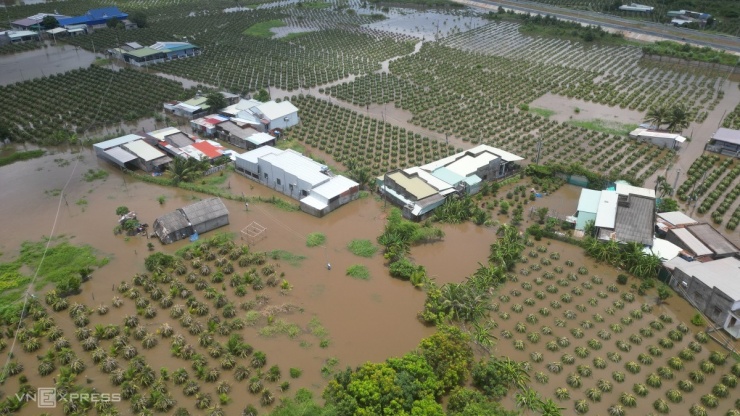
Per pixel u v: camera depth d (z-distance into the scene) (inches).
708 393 2117.4
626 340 2402.8
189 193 3641.7
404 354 2274.9
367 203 3523.6
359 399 1892.2
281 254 2955.2
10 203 3496.6
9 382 2159.2
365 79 5836.6
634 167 3917.3
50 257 2910.9
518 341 2356.1
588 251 2947.8
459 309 2464.3
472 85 5669.3
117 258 2925.7
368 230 3221.0
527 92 5477.4
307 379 2165.4
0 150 4261.8
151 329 2421.3
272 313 2514.8
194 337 2378.2
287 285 2677.2
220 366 2209.6
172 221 3073.3
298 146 4340.6
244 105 4847.4
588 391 2105.1
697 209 3420.3
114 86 5595.5
